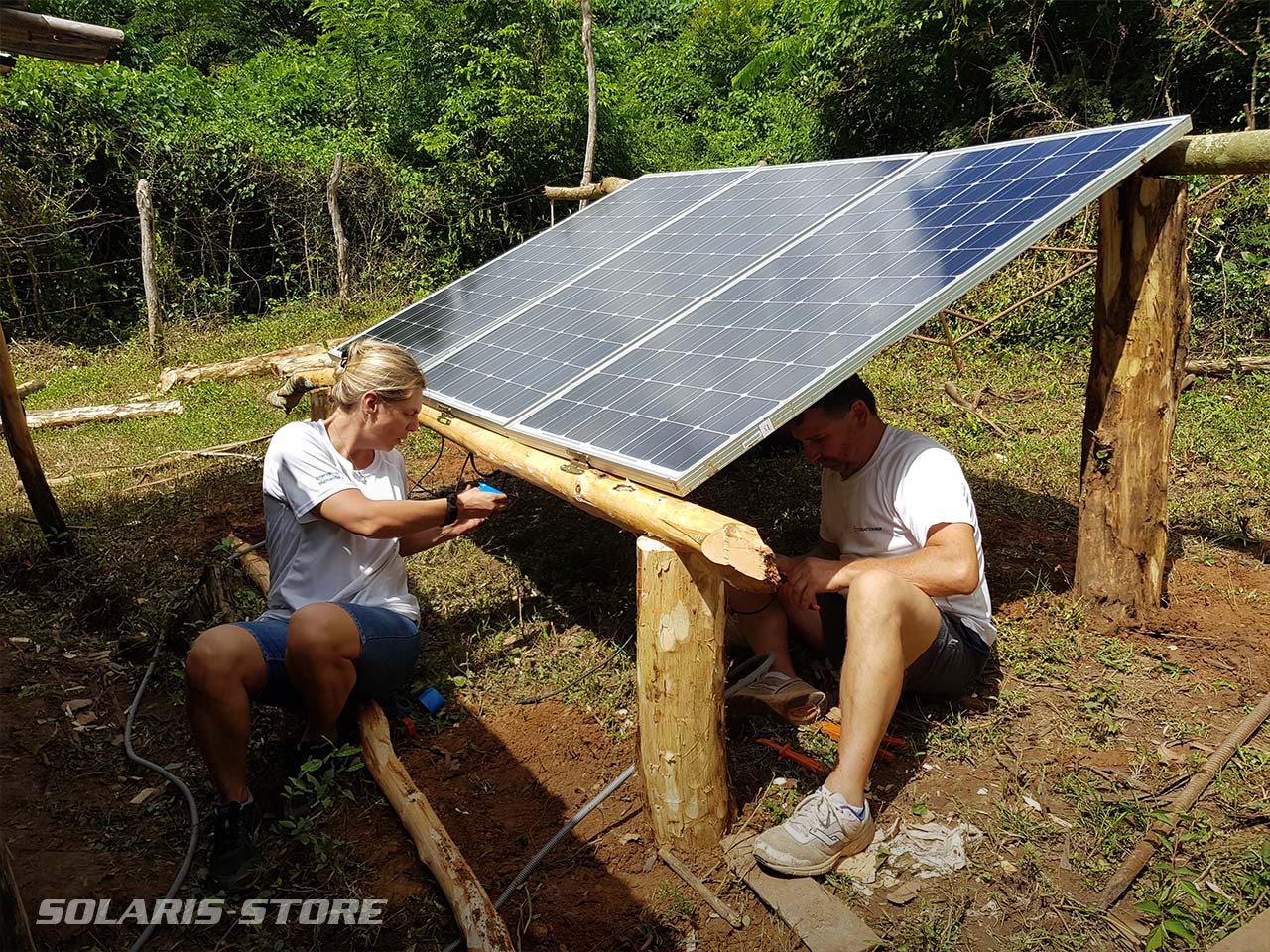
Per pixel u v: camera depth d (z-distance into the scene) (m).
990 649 3.21
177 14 18.66
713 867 2.62
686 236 4.53
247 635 2.72
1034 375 7.14
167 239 10.86
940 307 2.69
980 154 3.72
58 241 9.97
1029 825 2.67
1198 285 7.56
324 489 2.95
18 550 4.74
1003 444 5.81
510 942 2.31
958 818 2.75
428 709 3.38
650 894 2.54
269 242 11.77
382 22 14.29
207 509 5.45
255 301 11.73
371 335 5.30
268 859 2.70
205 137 11.07
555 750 3.20
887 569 2.75
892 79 11.84
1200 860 2.53
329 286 11.85
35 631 4.02
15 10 3.68
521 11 14.08
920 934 2.31
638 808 2.88
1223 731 3.07
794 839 2.52
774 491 5.11
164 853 2.75
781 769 3.00
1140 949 2.26
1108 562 3.68
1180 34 8.88
